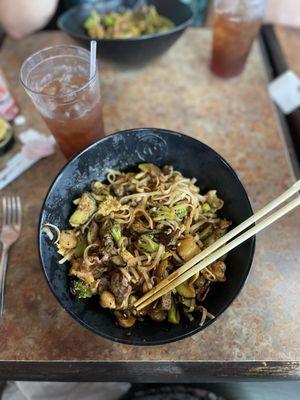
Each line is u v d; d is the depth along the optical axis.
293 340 0.27
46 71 0.34
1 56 0.50
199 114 0.42
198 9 0.68
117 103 0.43
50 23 0.62
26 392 0.37
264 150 0.39
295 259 0.31
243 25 0.39
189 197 0.30
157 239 0.29
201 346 0.27
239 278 0.24
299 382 0.34
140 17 0.51
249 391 0.35
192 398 0.35
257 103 0.43
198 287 0.27
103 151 0.30
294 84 0.45
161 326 0.25
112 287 0.25
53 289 0.24
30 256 0.32
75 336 0.27
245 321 0.28
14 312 0.28
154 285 0.27
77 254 0.28
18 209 0.34
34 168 0.38
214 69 0.46
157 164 0.33
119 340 0.22
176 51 0.50
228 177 0.29
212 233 0.29
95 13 0.49
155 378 0.26
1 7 0.49
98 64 0.48
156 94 0.44
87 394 0.37
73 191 0.29
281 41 0.53
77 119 0.32
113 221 0.29
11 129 0.40
